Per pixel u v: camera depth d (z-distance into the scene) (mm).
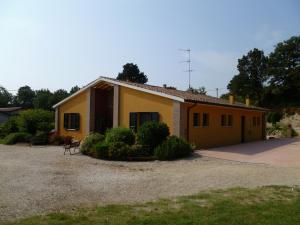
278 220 6020
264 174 11500
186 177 11000
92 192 8781
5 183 9766
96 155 16016
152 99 19922
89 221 6027
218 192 8531
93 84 23172
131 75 67188
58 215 6379
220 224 5820
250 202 7363
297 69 68562
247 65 75812
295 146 22922
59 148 20672
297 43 70250
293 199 7641
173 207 6996
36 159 15562
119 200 7902
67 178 10781
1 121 57281
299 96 68938
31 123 25984
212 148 20906
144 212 6617
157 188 9305
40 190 8883
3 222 6039
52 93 88000
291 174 11531
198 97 23094
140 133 16859
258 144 24953
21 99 104562
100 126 24156
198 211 6621
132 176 11273
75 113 24500
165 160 15414
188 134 19250
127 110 21125
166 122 19203
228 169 12641
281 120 60125
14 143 24062
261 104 72750
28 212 6762
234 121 25734
